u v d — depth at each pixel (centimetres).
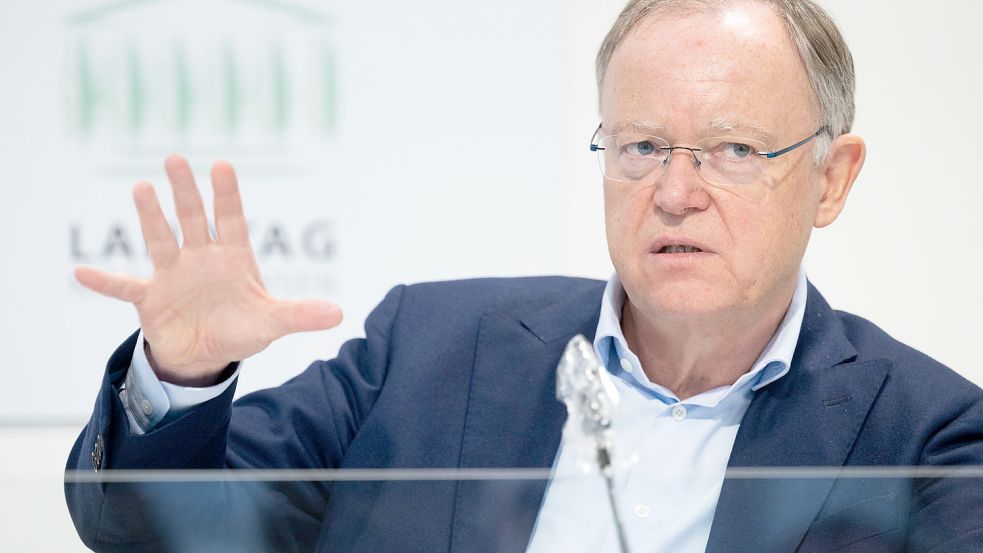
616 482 270
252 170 727
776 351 360
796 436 348
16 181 726
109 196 730
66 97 727
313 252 727
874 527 267
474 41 724
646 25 356
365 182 727
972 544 260
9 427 731
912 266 723
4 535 234
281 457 367
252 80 727
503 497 271
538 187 726
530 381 372
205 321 301
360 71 726
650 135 347
